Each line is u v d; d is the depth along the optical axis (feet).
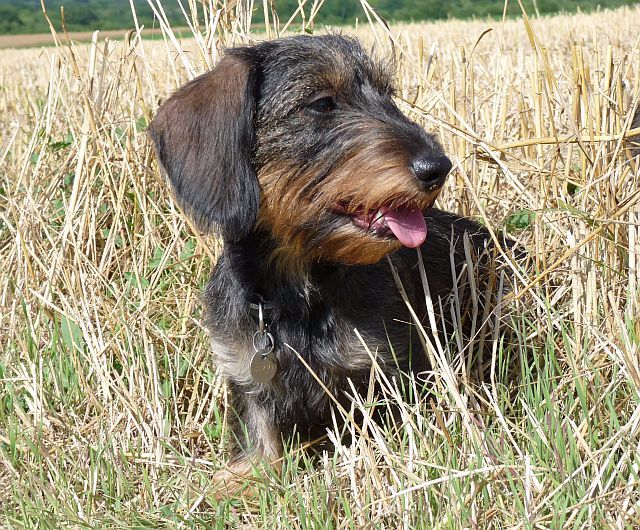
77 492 3.69
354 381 3.75
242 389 3.81
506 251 3.98
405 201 3.43
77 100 4.67
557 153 3.95
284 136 3.58
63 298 4.17
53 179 4.53
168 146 3.61
